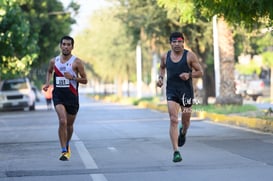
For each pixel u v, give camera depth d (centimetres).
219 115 5584
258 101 10162
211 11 4006
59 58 2647
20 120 6825
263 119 4525
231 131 4297
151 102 10462
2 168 2598
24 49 8450
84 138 3975
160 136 4006
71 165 2630
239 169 2398
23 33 8119
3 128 5431
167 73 2595
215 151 3022
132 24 8038
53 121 6341
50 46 10650
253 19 4094
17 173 2441
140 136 4044
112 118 6556
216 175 2264
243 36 8050
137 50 12294
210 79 11912
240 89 11881
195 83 8138
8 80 10281
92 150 3216
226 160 2672
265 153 2903
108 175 2336
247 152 2956
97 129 4778
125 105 11538
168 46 8006
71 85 2639
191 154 2908
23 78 10462
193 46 7819
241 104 6806
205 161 2653
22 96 10056
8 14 7888
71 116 2686
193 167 2480
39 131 4809
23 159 2898
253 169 2391
